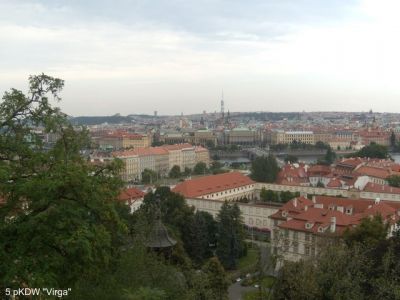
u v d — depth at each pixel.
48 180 40.28
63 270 40.16
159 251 57.69
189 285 61.03
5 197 43.06
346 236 109.38
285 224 131.25
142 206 147.50
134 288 44.62
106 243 41.75
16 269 36.41
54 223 39.28
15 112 50.31
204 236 142.25
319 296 61.25
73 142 54.38
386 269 62.16
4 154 48.41
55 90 52.53
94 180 44.66
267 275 74.00
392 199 191.88
